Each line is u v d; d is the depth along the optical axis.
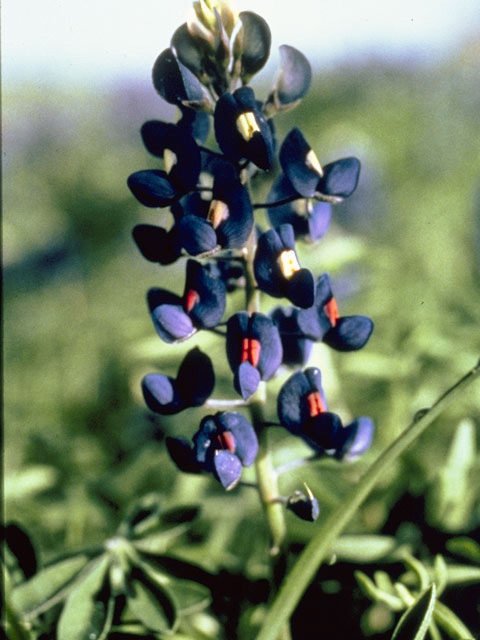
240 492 0.30
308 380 0.20
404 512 0.25
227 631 0.24
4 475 0.33
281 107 0.20
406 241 0.49
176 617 0.21
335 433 0.20
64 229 0.65
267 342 0.19
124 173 0.75
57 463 0.33
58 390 0.44
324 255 0.34
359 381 0.36
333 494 0.28
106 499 0.31
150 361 0.40
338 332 0.21
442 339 0.34
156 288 0.20
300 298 0.19
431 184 0.64
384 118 0.76
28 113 0.79
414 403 0.33
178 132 0.19
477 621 0.23
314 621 0.23
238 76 0.20
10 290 0.57
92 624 0.21
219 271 0.21
